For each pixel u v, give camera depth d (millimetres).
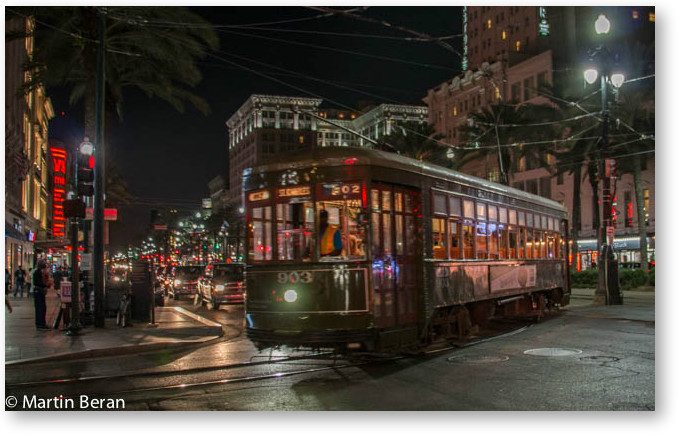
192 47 21000
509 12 85188
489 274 13945
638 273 33406
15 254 40969
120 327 16797
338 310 9484
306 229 9797
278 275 9898
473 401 7645
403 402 7660
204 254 74500
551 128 42219
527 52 80625
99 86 17219
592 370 9508
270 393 8312
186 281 32438
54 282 33000
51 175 64812
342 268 9547
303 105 145625
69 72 23172
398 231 10469
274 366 10469
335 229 9664
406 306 10555
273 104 141875
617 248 53656
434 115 89188
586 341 12852
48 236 61656
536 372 9398
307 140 144625
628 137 37031
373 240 9680
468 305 13422
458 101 82938
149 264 18391
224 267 25438
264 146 140000
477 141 47344
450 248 12133
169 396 8211
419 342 10875
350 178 9688
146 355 12242
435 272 11391
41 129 52656
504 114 44250
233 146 161250
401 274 10477
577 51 70875
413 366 10125
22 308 23844
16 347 12477
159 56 21547
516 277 15594
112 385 9031
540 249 17750
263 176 10297
